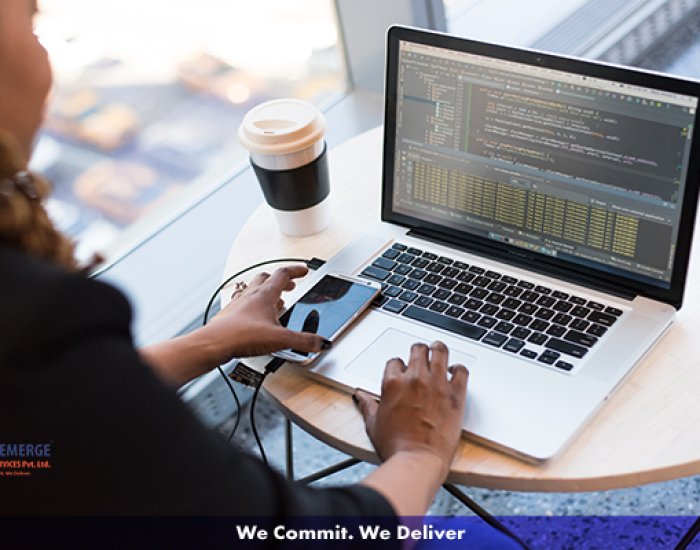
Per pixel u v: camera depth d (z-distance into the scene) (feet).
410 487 2.84
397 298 3.81
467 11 6.86
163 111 5.97
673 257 3.52
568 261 3.81
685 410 3.21
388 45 3.97
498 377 3.35
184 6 5.79
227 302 4.00
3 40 2.12
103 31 5.51
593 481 3.03
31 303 1.91
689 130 3.34
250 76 6.30
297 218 4.27
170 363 3.38
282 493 2.31
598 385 3.27
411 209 4.18
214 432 2.23
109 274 5.86
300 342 3.50
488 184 3.90
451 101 3.88
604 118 3.51
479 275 3.87
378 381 3.41
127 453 2.00
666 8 7.39
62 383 1.92
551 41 6.88
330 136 6.39
